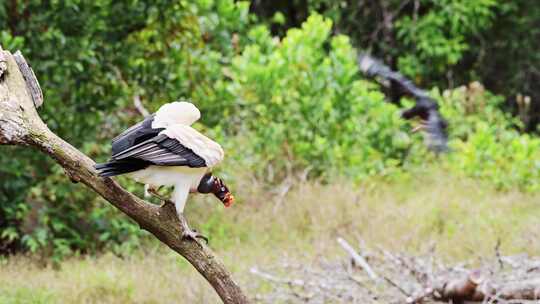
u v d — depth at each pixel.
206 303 10.05
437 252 12.50
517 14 25.23
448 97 20.81
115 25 13.45
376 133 17.41
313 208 14.34
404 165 17.64
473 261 11.94
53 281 10.89
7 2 12.71
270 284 10.92
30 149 12.70
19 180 12.66
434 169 17.53
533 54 25.45
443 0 23.38
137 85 13.63
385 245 12.84
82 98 13.19
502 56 25.72
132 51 13.45
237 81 15.98
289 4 25.00
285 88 16.45
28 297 10.14
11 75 6.80
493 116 20.73
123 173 6.20
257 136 16.06
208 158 6.26
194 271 11.48
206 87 14.29
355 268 11.61
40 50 12.79
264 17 24.91
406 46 24.84
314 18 17.55
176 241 6.75
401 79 10.66
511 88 25.64
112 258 12.19
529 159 17.02
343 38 17.48
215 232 13.72
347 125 16.80
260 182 15.55
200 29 14.53
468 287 9.84
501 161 17.09
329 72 16.75
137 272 11.22
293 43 16.92
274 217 14.28
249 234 13.65
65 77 12.95
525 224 13.89
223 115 14.91
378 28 24.38
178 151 6.21
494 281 10.27
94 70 13.20
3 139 6.58
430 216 14.29
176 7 13.79
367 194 15.55
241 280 11.09
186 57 14.04
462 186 16.59
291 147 16.20
